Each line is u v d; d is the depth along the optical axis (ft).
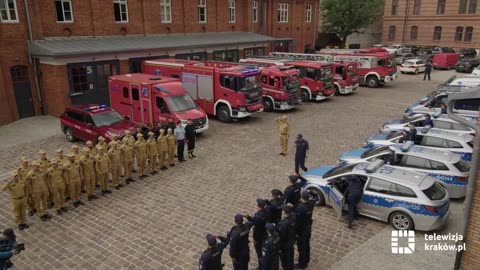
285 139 54.60
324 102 93.86
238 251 26.58
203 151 57.77
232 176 47.98
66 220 37.50
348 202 35.19
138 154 46.68
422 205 32.96
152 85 63.05
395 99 96.73
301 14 150.92
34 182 36.14
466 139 46.42
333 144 60.29
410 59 147.43
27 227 36.14
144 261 30.66
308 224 29.12
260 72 73.87
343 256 31.19
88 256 31.45
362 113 81.61
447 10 192.13
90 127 56.49
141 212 38.91
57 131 66.49
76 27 79.46
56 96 73.00
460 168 39.50
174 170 50.24
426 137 46.98
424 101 70.44
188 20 104.73
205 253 24.63
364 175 36.40
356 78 102.99
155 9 95.25
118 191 44.04
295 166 48.03
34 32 72.33
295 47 151.64
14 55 70.49
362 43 221.05
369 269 29.40
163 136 49.37
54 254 31.78
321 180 39.58
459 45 191.83
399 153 41.52
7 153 56.08
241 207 39.73
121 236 34.45
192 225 36.19
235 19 122.01
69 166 39.14
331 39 189.06
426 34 201.57
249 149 58.44
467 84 70.33
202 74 74.33
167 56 91.50
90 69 76.33
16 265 30.27
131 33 90.74
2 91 68.49
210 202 40.93
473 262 26.21
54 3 75.31
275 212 30.76
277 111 84.12
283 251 27.76
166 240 33.68
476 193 25.31
